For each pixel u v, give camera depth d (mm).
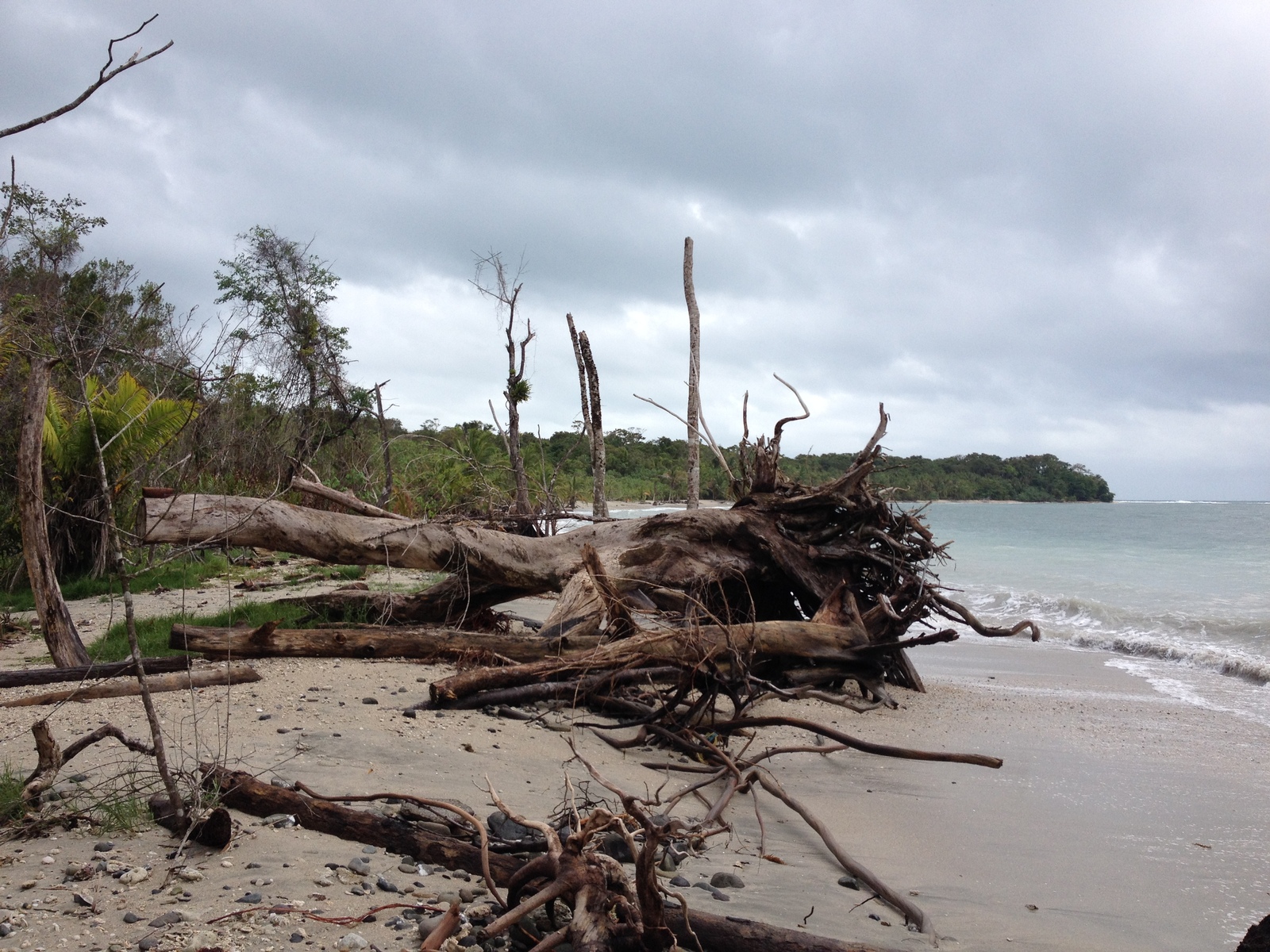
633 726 6445
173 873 3355
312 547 9047
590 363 16906
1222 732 7602
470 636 8133
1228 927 3781
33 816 3799
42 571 7293
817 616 8758
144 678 3766
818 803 5422
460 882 3475
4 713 5738
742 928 3074
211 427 13602
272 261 25047
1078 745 7109
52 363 4773
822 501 10242
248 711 5938
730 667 7238
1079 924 3756
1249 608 16375
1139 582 21375
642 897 2809
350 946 2834
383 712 6199
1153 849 4766
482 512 14195
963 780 6055
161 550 13422
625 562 9633
